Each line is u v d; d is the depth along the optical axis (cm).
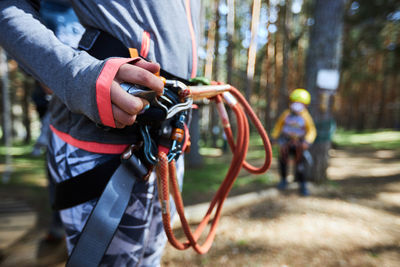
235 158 100
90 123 65
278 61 1511
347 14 1262
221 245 264
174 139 69
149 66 53
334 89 495
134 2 68
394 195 435
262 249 256
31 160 872
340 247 261
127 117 49
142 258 82
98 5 67
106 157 65
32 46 54
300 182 441
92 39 69
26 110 1727
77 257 53
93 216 55
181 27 77
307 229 301
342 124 2575
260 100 1786
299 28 1752
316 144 499
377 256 244
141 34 68
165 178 65
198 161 791
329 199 411
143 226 72
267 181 550
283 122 460
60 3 132
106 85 47
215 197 102
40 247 248
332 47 493
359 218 334
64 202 66
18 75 1206
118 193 59
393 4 1140
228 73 559
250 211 357
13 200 386
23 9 59
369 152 1036
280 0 1318
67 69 51
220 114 98
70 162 68
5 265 217
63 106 69
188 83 81
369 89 2330
